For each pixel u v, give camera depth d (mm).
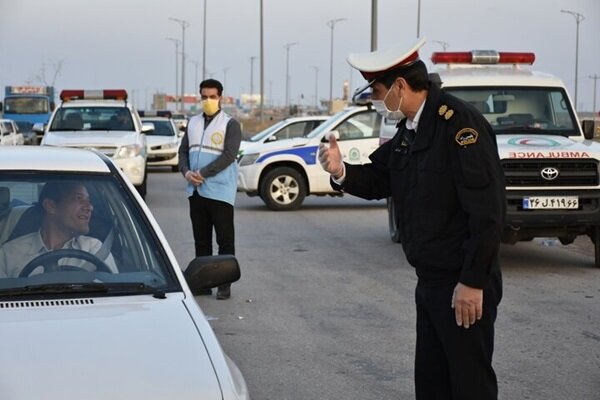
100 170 4797
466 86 11203
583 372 6383
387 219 15344
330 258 11188
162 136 28141
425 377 4348
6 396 3125
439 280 4117
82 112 18188
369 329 7582
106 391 3186
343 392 5918
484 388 4121
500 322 7793
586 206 9703
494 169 3941
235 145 8391
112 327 3631
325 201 18609
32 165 4738
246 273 10102
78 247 4355
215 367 3414
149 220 4551
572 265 10633
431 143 4039
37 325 3627
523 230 9828
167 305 3912
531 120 10977
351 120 16406
